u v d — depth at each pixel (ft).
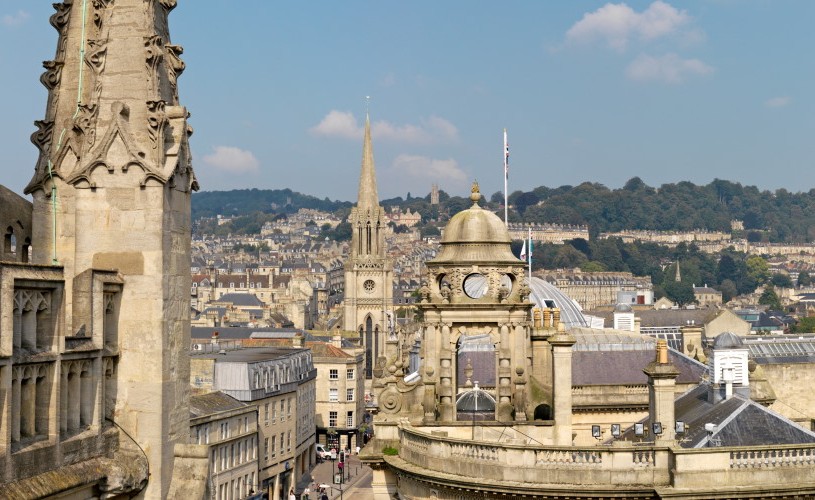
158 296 111.86
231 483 543.80
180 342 115.96
